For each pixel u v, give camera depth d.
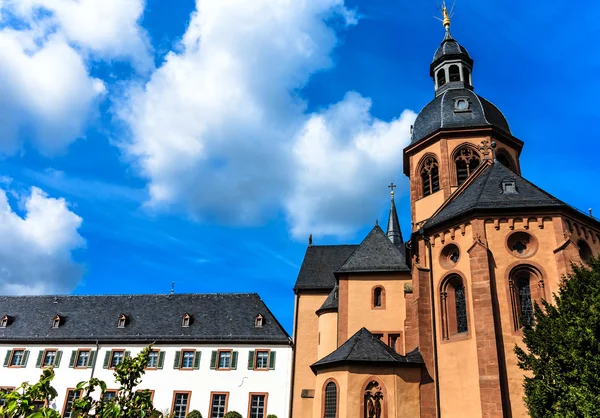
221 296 57.09
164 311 56.00
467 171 36.56
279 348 48.59
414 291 27.67
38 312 58.38
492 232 25.30
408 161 41.34
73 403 9.11
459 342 24.92
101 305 58.41
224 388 47.81
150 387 48.69
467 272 25.53
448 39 44.94
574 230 25.25
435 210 36.47
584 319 16.52
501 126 38.59
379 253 38.38
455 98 39.41
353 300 36.53
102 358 51.69
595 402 14.82
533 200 25.75
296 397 44.06
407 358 26.23
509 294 23.94
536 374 17.81
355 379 26.00
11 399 8.05
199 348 50.06
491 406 22.08
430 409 25.11
